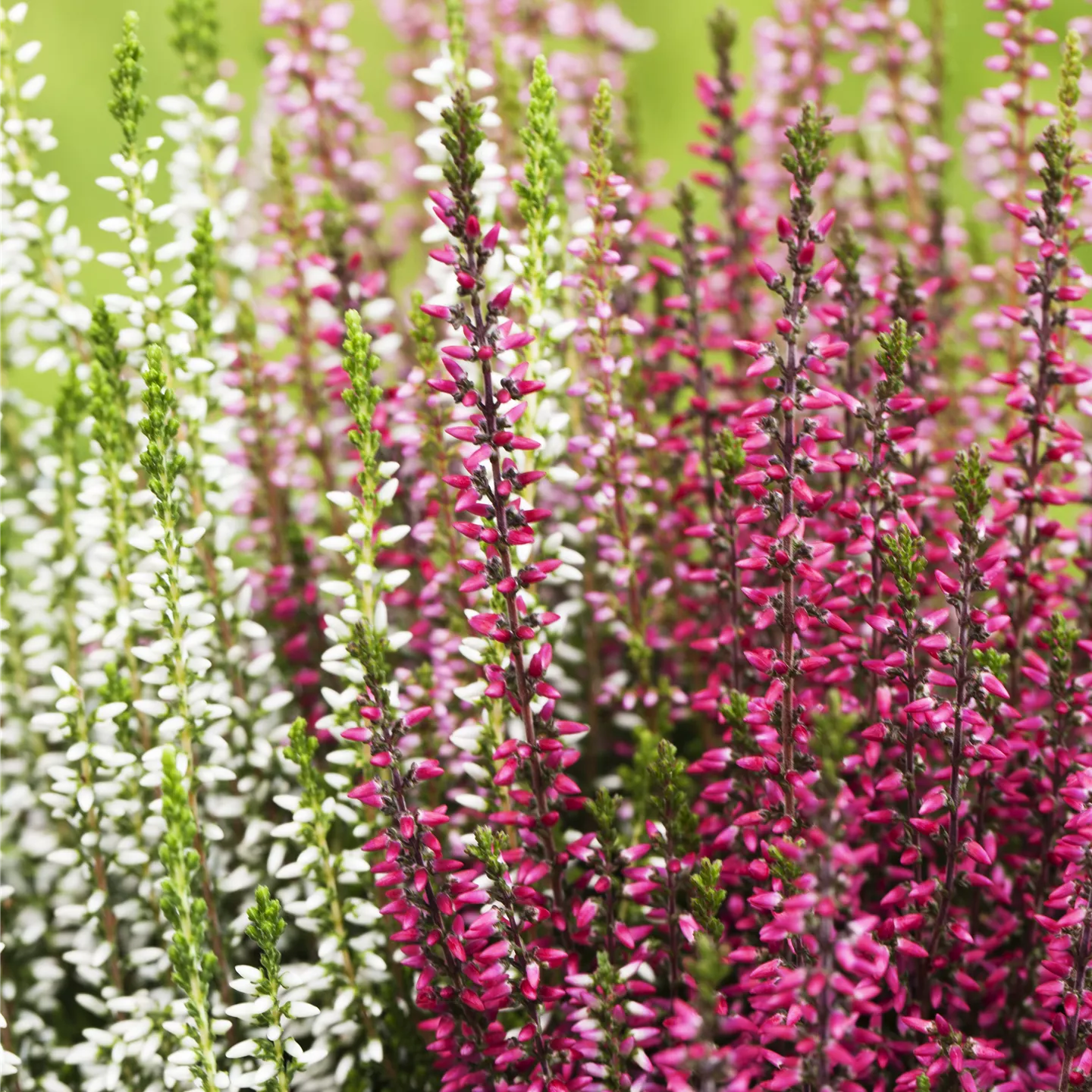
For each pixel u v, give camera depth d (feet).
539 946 1.90
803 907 1.77
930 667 1.93
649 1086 1.88
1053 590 1.97
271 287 2.16
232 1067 1.90
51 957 2.07
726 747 2.05
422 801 2.02
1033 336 1.96
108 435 1.98
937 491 2.04
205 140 2.11
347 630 1.92
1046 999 1.86
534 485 1.98
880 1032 1.88
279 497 2.16
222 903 2.05
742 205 2.20
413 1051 1.98
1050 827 1.93
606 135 1.96
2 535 2.08
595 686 2.14
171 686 1.94
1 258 2.05
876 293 2.03
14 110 2.04
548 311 1.99
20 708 2.11
